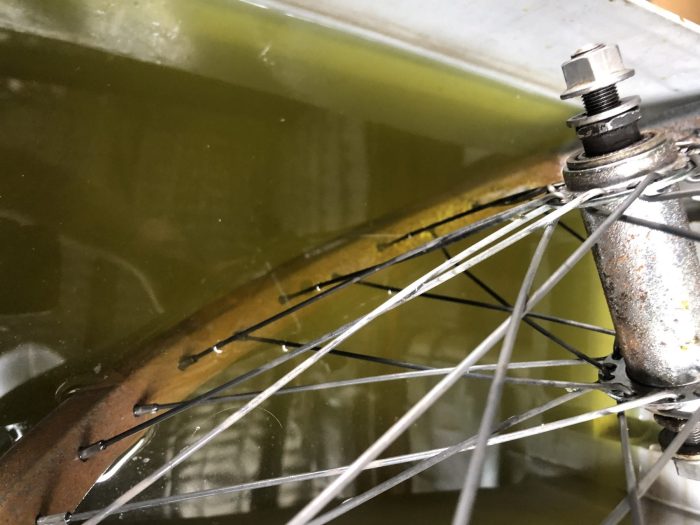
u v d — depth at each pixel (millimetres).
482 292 322
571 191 154
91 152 229
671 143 152
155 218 246
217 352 260
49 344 225
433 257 314
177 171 247
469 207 316
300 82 254
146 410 224
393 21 233
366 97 269
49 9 207
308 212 280
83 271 233
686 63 245
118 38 220
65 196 226
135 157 237
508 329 106
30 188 219
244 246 268
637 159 145
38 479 192
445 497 271
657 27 215
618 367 179
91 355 232
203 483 244
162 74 233
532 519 251
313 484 263
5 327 217
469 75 277
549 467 302
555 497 276
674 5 250
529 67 269
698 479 161
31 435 203
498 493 279
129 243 243
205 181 254
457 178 309
